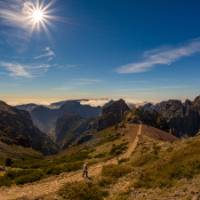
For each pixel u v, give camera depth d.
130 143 88.75
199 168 20.08
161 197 16.25
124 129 154.25
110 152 73.25
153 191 18.12
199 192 15.05
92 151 96.19
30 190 25.31
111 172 26.48
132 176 23.92
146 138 98.62
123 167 27.97
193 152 24.75
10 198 22.80
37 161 104.69
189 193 15.52
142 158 33.41
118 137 127.12
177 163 22.56
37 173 32.75
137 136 107.62
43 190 24.53
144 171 24.20
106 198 19.50
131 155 52.59
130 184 20.81
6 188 27.16
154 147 50.84
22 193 24.36
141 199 16.91
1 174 34.94
